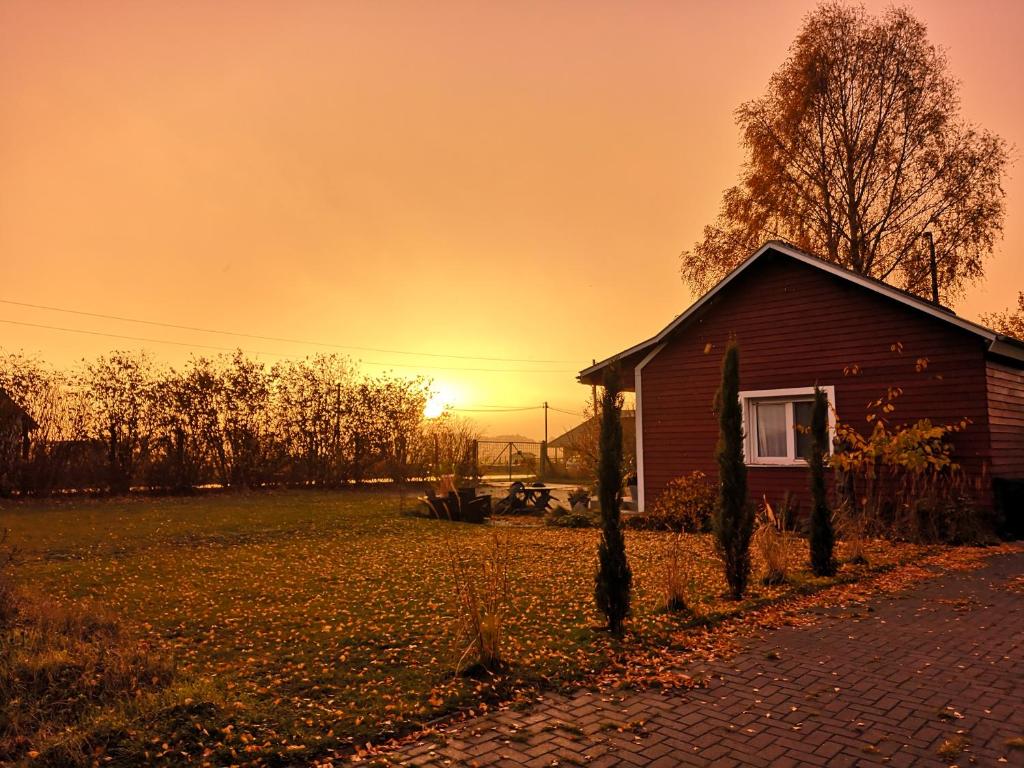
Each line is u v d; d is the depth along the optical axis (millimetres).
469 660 5414
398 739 4125
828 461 12617
